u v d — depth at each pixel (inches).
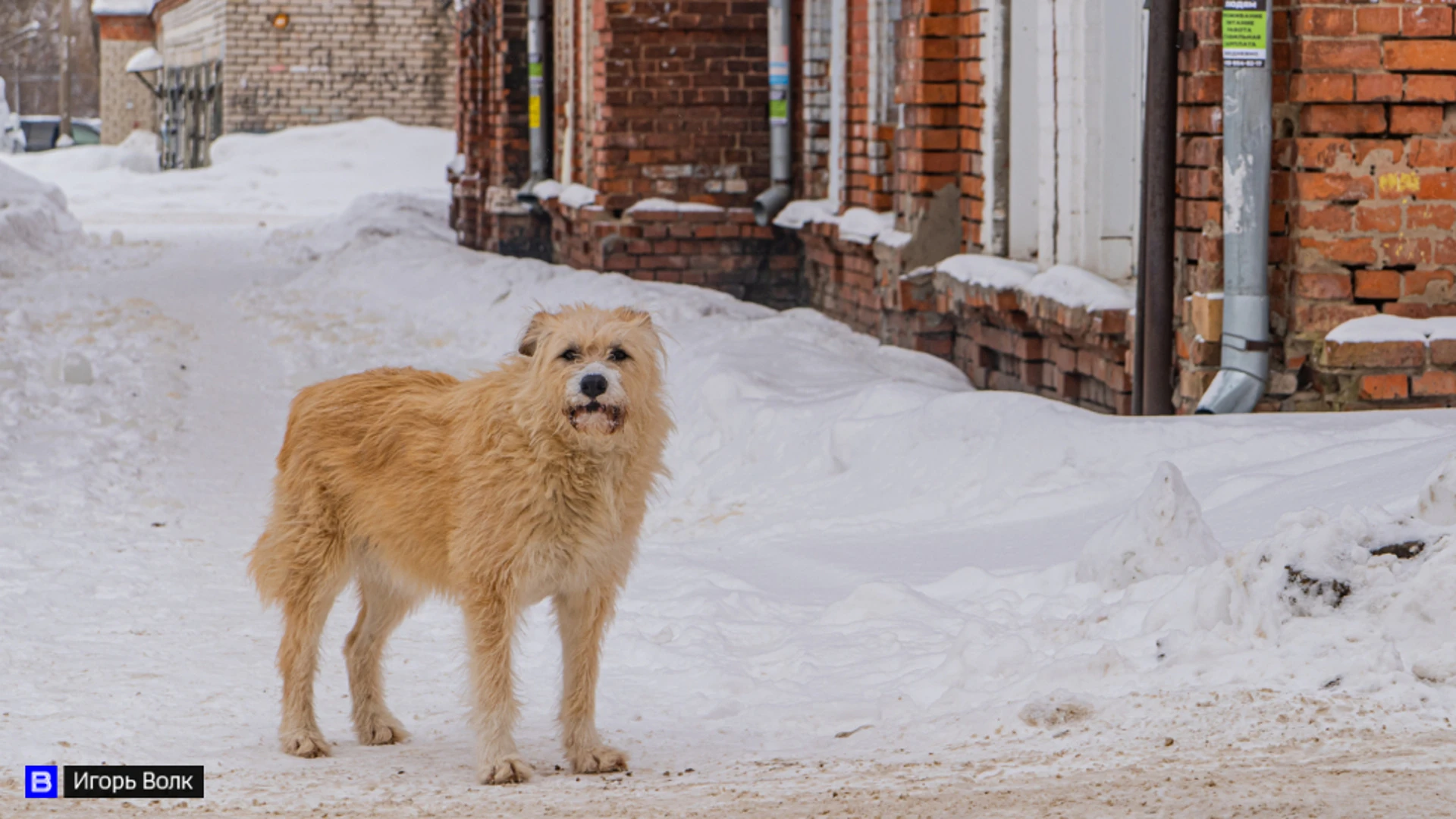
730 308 784.3
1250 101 430.6
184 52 2459.4
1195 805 197.5
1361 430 397.7
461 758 267.0
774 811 214.8
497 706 251.4
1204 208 444.8
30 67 4343.0
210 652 332.2
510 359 258.2
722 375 580.4
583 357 246.1
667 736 276.1
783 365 608.1
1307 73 431.8
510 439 249.8
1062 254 553.9
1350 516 264.7
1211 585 272.5
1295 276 441.4
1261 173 433.4
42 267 1134.4
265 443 589.0
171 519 468.1
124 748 263.0
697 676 311.4
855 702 281.9
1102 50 532.1
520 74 1154.0
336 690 319.9
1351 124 434.9
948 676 286.2
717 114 885.2
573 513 250.4
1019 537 383.9
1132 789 207.8
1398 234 437.4
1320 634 250.7
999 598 332.5
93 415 609.9
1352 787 198.8
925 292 642.2
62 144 3225.9
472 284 895.1
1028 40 580.7
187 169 2338.8
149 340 780.0
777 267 884.0
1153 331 459.8
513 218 1149.1
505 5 1147.9
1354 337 430.3
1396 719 225.3
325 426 276.1
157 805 229.8
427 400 270.2
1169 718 237.9
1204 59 441.7
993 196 592.7
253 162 2018.9
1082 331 506.6
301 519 274.2
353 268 1008.9
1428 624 246.1
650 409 256.4
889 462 470.6
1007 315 570.6
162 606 371.6
